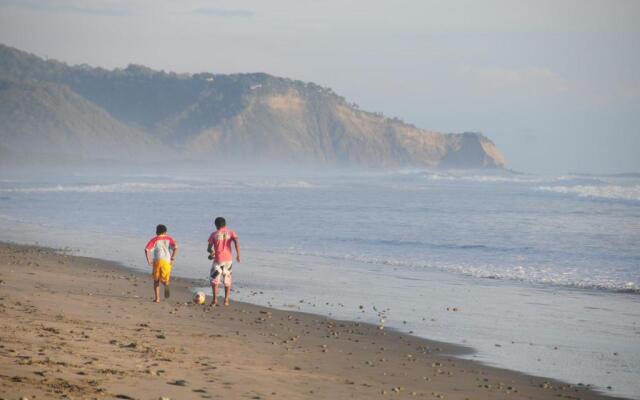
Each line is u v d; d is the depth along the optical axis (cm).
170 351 2630
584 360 3070
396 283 5362
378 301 4547
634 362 3042
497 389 2525
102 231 9444
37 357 2198
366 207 14812
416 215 12681
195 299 4266
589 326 3834
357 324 3766
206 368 2355
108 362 2259
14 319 2966
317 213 12988
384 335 3494
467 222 11169
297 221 11294
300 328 3591
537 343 3391
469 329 3703
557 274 5897
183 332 3198
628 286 5300
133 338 2853
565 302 4600
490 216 12419
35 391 1780
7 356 2162
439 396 2328
